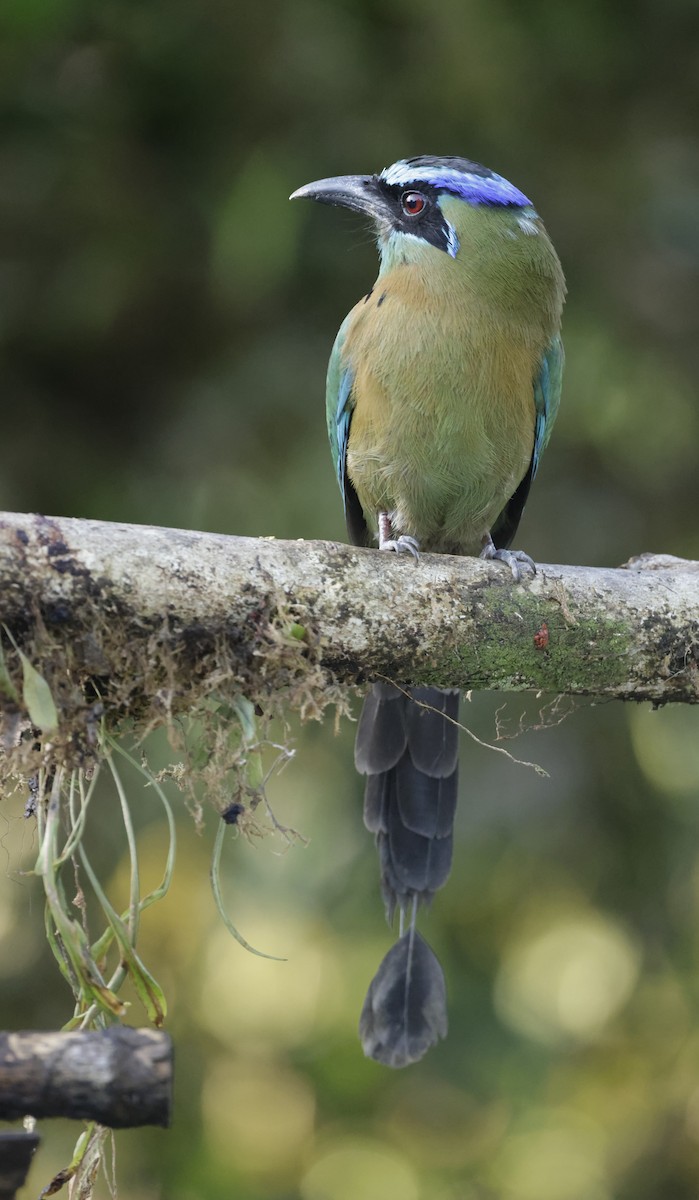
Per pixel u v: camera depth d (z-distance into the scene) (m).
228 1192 10.74
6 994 10.38
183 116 11.07
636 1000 11.73
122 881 10.93
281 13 10.88
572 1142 11.59
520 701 10.97
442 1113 11.61
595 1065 11.82
